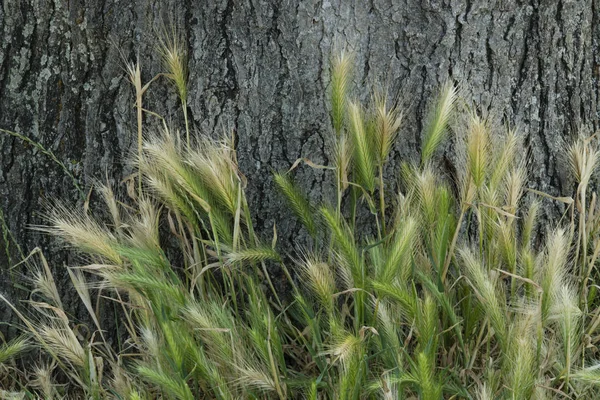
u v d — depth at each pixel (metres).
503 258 2.92
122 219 3.27
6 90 3.21
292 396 2.91
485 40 3.12
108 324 3.37
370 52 3.10
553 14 3.14
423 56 3.12
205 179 2.92
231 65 3.11
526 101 3.23
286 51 3.08
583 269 3.10
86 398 2.98
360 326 2.80
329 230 3.23
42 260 3.09
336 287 3.21
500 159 2.93
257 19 3.06
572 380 2.89
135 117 3.19
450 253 2.90
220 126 3.18
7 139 3.25
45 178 3.27
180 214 3.21
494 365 3.03
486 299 2.73
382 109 2.88
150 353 2.94
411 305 2.63
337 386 2.80
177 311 2.89
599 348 3.21
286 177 3.14
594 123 3.35
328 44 3.08
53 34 3.13
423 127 3.19
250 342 2.98
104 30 3.12
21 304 3.38
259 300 2.86
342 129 2.98
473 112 3.11
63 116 3.21
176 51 2.96
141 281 2.65
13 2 3.12
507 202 2.96
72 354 2.89
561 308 2.71
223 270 2.96
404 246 2.68
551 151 3.30
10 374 3.33
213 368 2.67
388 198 3.26
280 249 3.29
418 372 2.47
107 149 3.23
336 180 3.15
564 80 3.25
